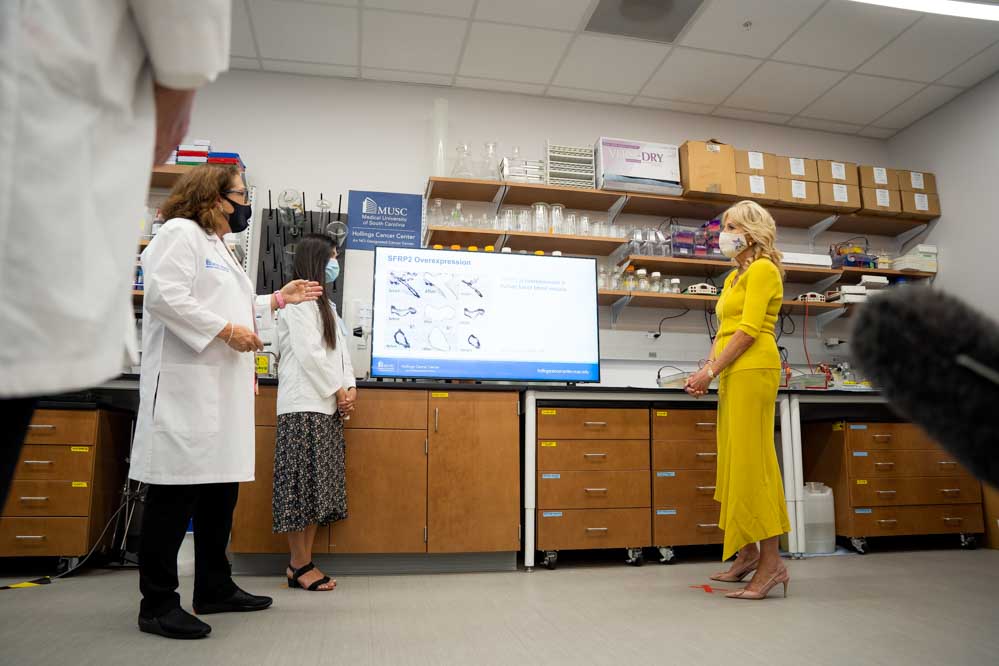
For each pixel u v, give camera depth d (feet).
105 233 1.71
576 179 13.80
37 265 1.50
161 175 12.48
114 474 10.23
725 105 15.16
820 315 15.08
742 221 8.44
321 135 13.82
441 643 5.74
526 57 13.33
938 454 11.90
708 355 14.53
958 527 11.84
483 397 10.10
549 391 10.35
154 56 1.90
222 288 6.29
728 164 14.07
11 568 9.81
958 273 14.70
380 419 9.77
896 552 11.64
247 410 6.41
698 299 13.70
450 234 13.05
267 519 9.21
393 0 11.64
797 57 13.33
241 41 12.80
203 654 5.32
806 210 14.80
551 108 14.89
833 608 7.20
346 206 13.67
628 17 12.13
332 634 5.99
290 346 8.48
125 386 9.73
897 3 11.51
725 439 8.31
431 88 14.42
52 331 1.53
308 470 8.31
